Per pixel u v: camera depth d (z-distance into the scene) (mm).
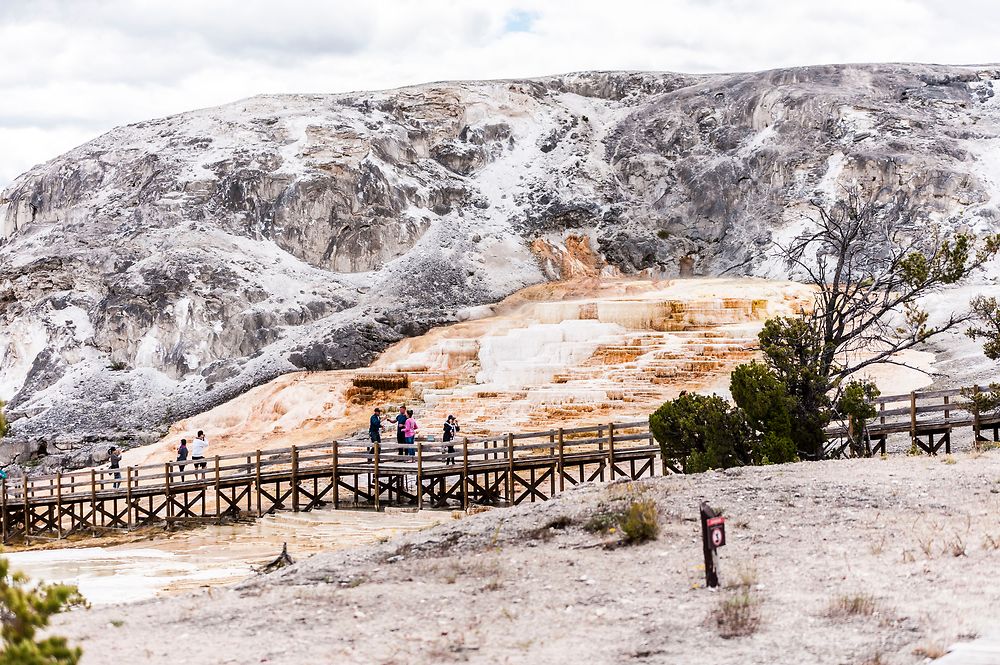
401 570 12148
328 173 59906
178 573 18609
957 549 10641
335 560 13234
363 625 9938
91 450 40281
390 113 68812
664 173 65750
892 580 9922
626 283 53156
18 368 51219
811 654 8141
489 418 33875
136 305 50375
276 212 58781
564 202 63281
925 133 59500
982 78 66875
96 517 29406
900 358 35969
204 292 50781
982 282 46125
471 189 65000
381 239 58719
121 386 47156
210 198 59875
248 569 18562
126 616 11062
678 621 9273
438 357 42156
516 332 41719
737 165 62438
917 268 21844
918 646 7953
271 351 47750
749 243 57094
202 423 41625
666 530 12602
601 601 10156
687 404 19016
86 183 64938
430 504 24703
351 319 48938
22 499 28297
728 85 71125
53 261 54031
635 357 38219
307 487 29609
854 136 60000
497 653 8805
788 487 14117
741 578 10289
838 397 20312
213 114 69312
